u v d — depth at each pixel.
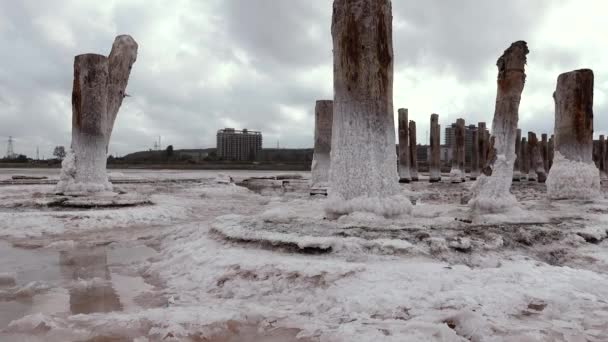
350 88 8.41
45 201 12.46
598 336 3.94
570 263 6.51
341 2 8.48
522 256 6.40
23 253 8.02
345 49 8.42
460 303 4.57
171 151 79.25
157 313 4.66
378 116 8.35
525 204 11.78
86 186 13.48
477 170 30.02
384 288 5.00
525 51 9.13
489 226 7.60
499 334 3.94
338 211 8.38
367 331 4.01
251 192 21.44
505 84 9.20
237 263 6.14
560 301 4.66
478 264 6.05
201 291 5.62
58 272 6.71
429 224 7.67
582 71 12.62
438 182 27.05
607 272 6.10
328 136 17.69
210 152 100.31
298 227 7.57
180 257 7.04
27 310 4.99
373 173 8.27
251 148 105.00
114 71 15.45
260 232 7.25
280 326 4.34
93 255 7.89
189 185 23.25
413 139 27.80
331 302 4.85
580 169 12.58
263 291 5.34
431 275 5.31
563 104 12.91
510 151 9.20
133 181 24.84
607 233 7.89
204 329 4.25
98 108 13.77
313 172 17.83
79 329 4.32
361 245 6.38
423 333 3.93
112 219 11.12
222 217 9.31
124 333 4.22
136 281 6.26
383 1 8.42
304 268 5.62
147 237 9.48
